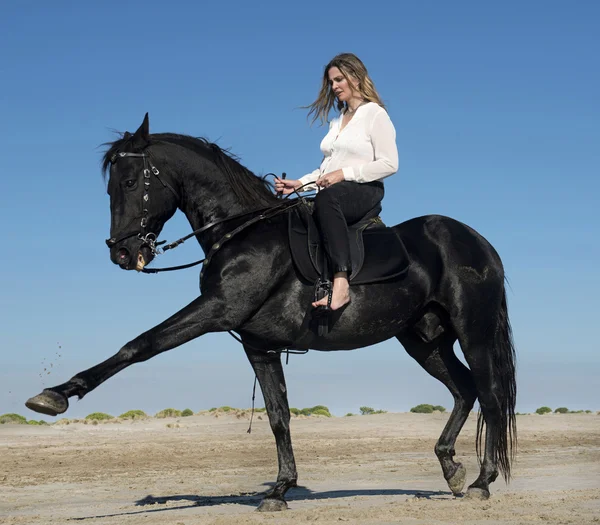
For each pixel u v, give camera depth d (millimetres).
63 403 5441
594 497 6918
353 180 6426
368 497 7461
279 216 6449
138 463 12117
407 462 12070
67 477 10258
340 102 6973
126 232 6184
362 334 6465
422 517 5840
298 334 6312
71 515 6867
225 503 7352
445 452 7238
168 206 6375
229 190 6445
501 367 7086
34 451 13977
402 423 21141
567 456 12648
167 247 6363
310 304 6277
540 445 14984
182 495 8305
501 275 7086
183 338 5926
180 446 14945
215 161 6480
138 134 6270
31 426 20141
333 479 9781
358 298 6367
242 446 14961
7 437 17047
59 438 16875
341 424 20828
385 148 6488
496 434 6930
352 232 6469
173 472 10812
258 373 6590
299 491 8398
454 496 7277
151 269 6477
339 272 6160
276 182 6711
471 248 6926
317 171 6875
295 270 6270
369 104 6637
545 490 7750
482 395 6934
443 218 7078
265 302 6227
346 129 6641
